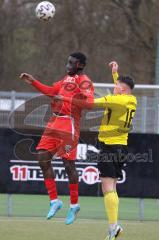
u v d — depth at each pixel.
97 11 72.38
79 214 29.20
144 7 68.06
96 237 22.59
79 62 21.31
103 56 73.44
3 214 28.66
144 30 67.75
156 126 32.50
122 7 70.38
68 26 73.81
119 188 27.91
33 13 78.31
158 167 27.97
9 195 28.22
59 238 22.20
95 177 27.67
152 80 66.38
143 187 27.94
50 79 77.62
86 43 73.62
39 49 78.44
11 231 23.44
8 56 80.19
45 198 35.28
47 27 76.50
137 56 69.06
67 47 75.62
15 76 80.19
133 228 25.08
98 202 34.22
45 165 21.44
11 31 79.62
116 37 71.50
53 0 73.69
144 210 31.52
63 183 27.62
